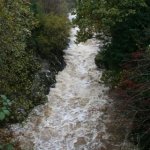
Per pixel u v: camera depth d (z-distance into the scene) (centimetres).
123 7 1090
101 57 1430
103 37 1365
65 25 1575
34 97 1232
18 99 1167
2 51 969
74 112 1209
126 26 1141
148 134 960
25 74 1202
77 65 1523
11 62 1047
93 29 1184
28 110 1190
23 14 1095
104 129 1116
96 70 1470
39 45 1426
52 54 1495
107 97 1272
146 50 995
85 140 1080
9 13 952
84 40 1191
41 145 1058
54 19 1512
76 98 1284
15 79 1126
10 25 948
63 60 1544
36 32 1462
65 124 1152
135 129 1009
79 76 1437
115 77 1130
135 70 992
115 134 1085
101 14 1074
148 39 1099
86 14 1150
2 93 1068
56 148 1052
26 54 1264
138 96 952
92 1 1125
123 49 1158
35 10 1480
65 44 1652
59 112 1209
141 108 950
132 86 960
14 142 1046
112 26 1130
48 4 1691
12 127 1114
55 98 1282
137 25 1140
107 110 1199
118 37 1166
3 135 1068
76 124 1152
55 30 1505
